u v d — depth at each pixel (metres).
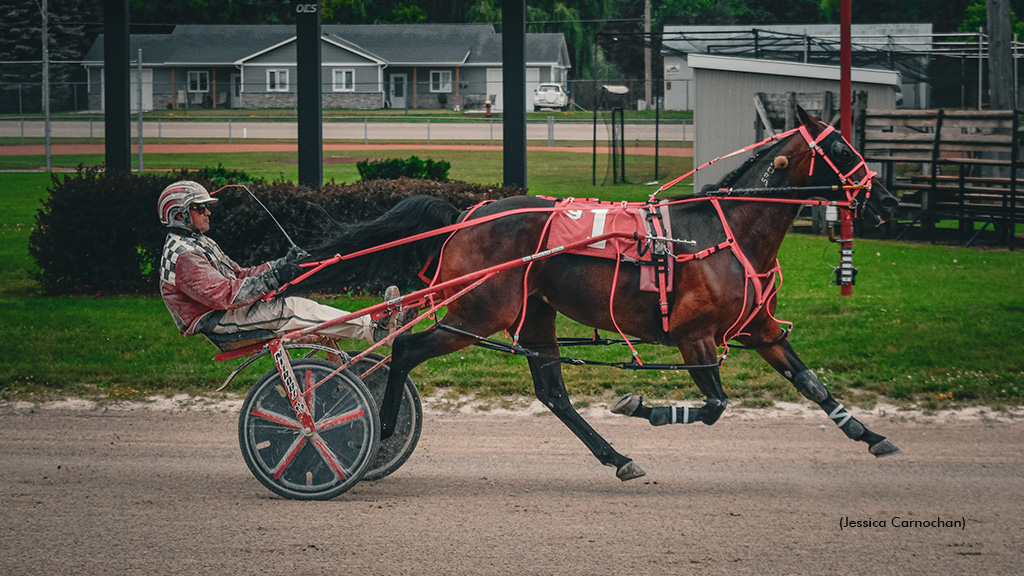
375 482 6.24
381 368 6.42
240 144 39.03
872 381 8.31
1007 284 12.52
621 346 9.56
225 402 8.11
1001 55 18.98
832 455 6.66
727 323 6.01
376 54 56.41
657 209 6.14
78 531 5.33
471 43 56.81
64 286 12.63
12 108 55.59
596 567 4.84
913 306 11.01
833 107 17.95
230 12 64.19
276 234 11.96
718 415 6.01
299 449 5.88
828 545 5.12
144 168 29.25
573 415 6.34
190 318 5.96
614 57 58.97
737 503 5.75
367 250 6.29
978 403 7.81
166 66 56.69
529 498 5.88
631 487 6.07
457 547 5.10
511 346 6.18
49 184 25.98
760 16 60.44
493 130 43.66
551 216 6.13
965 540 5.16
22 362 9.03
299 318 6.02
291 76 56.00
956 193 16.80
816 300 11.34
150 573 4.77
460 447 6.95
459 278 6.00
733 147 21.97
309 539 5.22
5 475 6.30
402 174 15.63
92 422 7.54
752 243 6.19
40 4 57.97
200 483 6.19
